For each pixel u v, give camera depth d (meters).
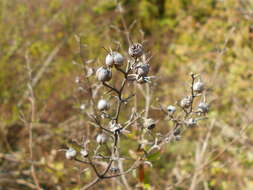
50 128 0.58
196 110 0.25
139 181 0.33
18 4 0.76
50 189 0.50
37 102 0.59
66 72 0.69
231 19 0.78
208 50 0.78
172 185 0.40
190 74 0.24
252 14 0.73
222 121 0.54
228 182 0.49
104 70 0.20
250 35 0.74
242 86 0.65
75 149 0.25
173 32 0.93
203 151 0.44
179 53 0.79
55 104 0.63
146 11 0.93
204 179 0.45
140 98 0.49
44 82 0.67
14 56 0.69
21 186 0.54
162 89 0.63
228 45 0.76
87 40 0.61
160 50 0.86
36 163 0.46
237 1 0.81
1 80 0.64
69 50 0.74
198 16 0.94
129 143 0.41
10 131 0.62
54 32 0.78
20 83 0.65
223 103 0.58
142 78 0.20
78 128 0.52
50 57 0.71
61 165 0.48
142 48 0.20
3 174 0.54
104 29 0.76
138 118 0.24
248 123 0.40
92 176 0.38
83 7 0.85
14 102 0.63
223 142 0.52
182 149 0.53
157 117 0.41
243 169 0.50
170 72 0.73
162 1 1.00
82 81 0.37
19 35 0.73
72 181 0.45
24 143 0.58
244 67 0.69
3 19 0.72
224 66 0.69
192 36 0.85
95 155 0.24
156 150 0.29
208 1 0.93
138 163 0.27
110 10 0.86
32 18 0.78
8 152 0.60
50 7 0.82
